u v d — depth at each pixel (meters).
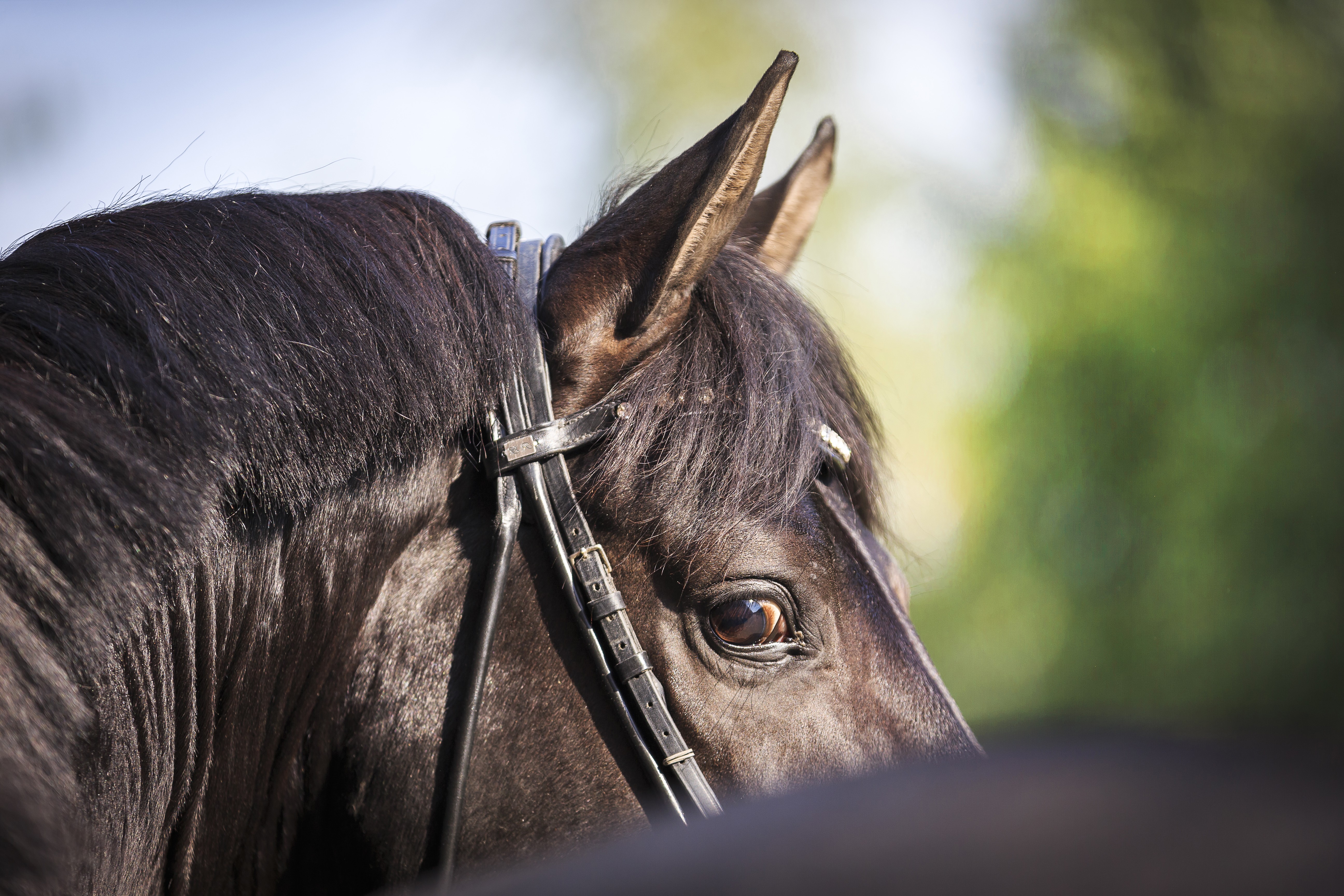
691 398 2.81
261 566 2.58
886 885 0.81
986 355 19.22
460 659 2.65
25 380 2.14
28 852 1.65
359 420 2.51
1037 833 0.81
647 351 2.89
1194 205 18.78
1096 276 18.28
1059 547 18.02
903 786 0.97
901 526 5.32
